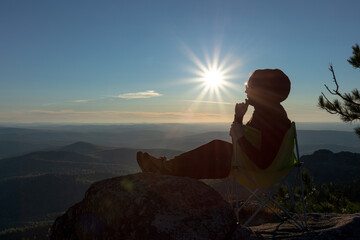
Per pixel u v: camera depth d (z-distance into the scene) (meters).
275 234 2.76
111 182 2.08
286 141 2.62
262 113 2.66
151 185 1.97
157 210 1.80
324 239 2.30
